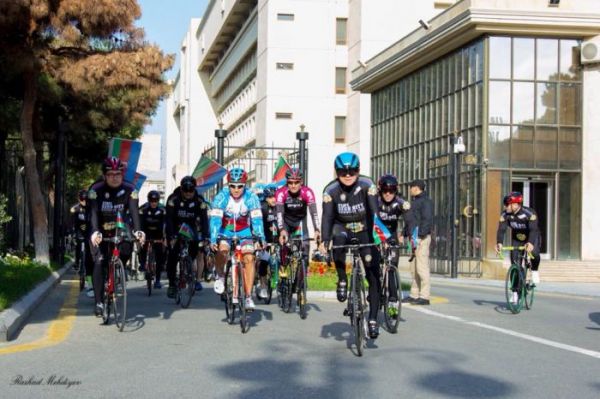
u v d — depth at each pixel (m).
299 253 11.23
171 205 12.56
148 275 14.57
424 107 34.75
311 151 49.44
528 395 5.89
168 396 5.66
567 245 29.20
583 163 29.25
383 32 46.75
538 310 13.12
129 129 38.22
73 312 11.19
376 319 8.05
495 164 28.84
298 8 49.44
